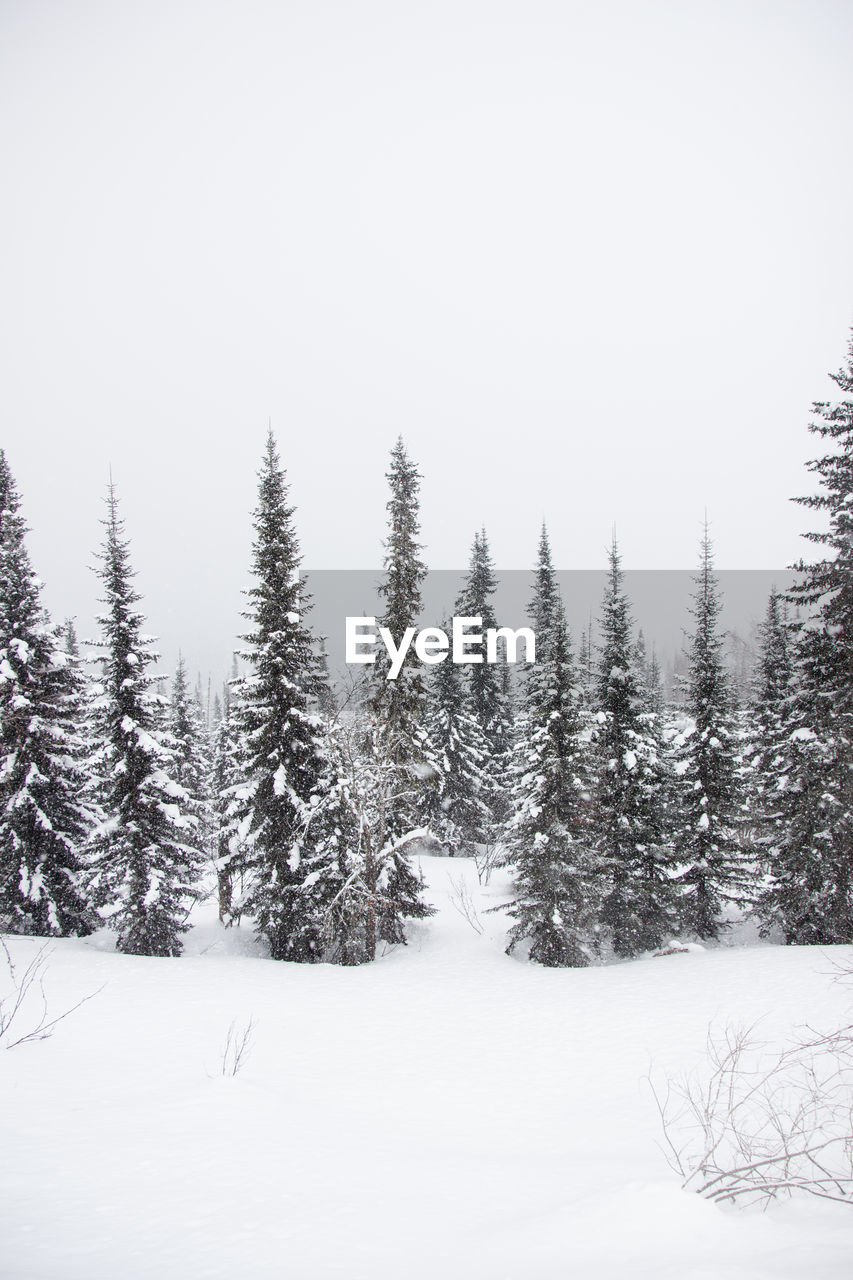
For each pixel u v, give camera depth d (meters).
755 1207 7.73
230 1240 6.86
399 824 26.45
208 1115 10.73
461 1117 12.17
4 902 23.84
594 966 23.81
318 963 23.81
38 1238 6.69
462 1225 7.43
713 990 18.55
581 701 24.02
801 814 23.06
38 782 22.98
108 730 23.95
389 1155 9.90
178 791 23.61
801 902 23.31
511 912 24.48
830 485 20.30
